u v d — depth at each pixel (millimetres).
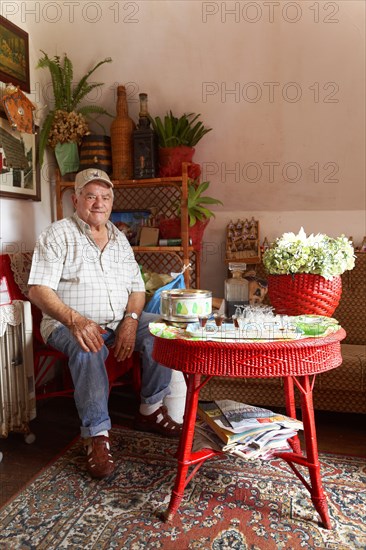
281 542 1346
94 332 1802
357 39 2209
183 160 2518
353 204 2711
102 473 1695
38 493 1612
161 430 2072
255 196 2809
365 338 2434
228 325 1532
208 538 1366
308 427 1422
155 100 2662
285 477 1709
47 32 2525
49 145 2658
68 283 2010
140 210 2793
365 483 1665
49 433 2131
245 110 2543
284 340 1368
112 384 2271
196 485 1650
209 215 2613
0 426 1853
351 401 2051
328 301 1730
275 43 2309
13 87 2268
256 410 1638
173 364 1423
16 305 1885
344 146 2543
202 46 2393
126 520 1459
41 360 2590
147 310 2309
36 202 2650
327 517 1405
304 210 2799
